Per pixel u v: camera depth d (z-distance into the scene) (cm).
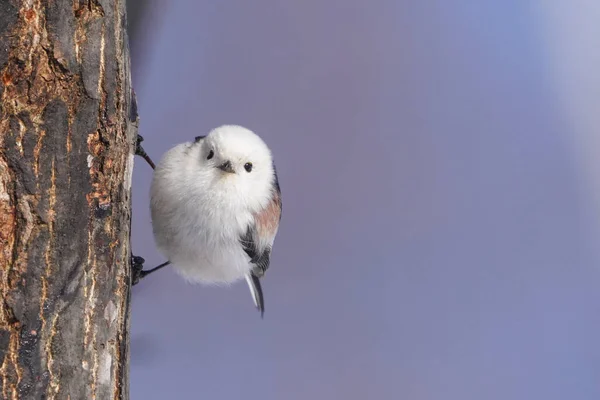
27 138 278
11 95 278
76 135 279
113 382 280
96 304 279
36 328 278
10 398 278
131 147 281
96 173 279
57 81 279
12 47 278
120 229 280
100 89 279
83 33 279
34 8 278
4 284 278
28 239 278
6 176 278
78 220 279
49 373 279
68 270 279
